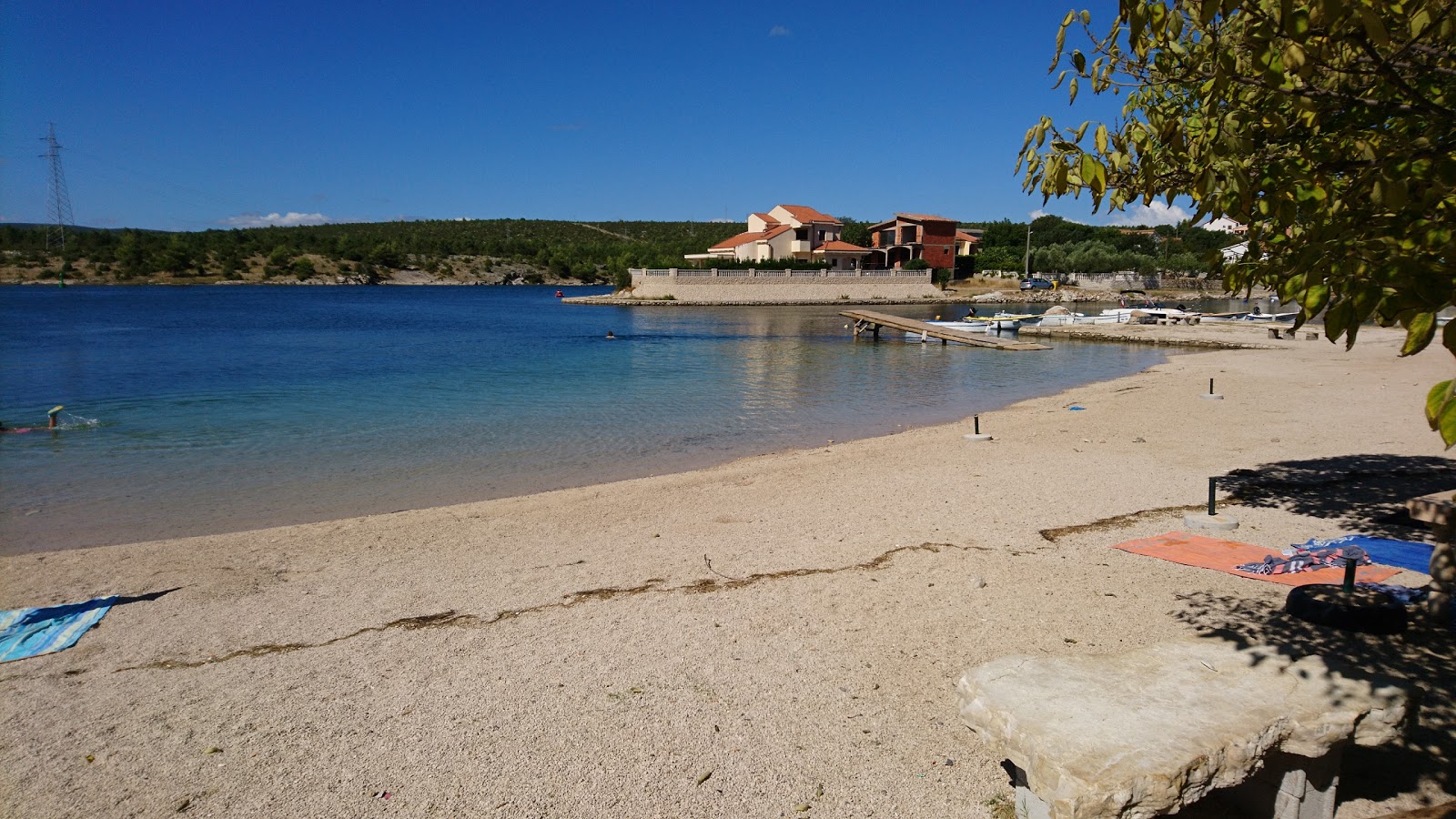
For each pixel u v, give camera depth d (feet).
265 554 32.58
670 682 20.80
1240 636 21.84
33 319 199.31
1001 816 15.05
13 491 44.57
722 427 65.62
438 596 27.55
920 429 63.46
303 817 15.60
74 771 17.30
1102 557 29.55
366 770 17.13
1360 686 14.40
